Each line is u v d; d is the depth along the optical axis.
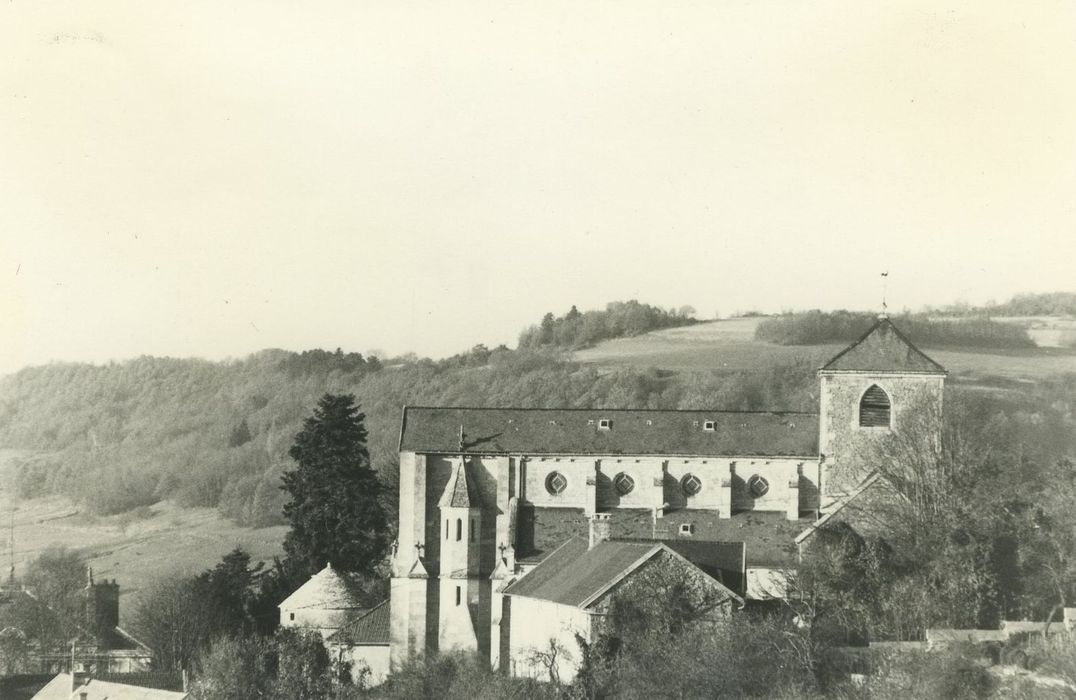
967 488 111.31
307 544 156.75
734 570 109.12
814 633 93.38
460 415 131.50
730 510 125.88
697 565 106.62
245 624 155.38
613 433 129.38
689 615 97.06
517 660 113.31
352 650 127.94
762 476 127.12
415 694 110.06
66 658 163.00
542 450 128.12
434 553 127.69
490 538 127.00
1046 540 104.81
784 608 101.06
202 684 119.19
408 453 128.88
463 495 126.19
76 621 181.25
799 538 111.94
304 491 157.00
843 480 122.81
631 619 96.25
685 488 127.44
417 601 126.38
